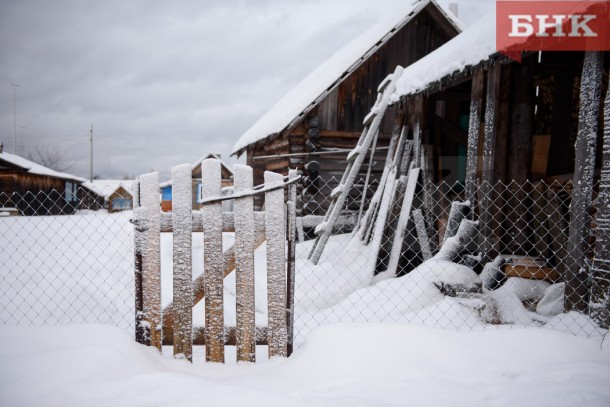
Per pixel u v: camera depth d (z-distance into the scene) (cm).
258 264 602
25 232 1108
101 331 297
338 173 1148
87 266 687
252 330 312
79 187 4006
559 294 461
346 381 262
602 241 378
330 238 810
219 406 217
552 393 243
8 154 3172
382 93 763
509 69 547
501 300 463
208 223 310
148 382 243
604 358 300
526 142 551
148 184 309
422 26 1268
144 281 309
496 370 279
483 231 542
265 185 314
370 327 311
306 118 1143
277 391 250
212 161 311
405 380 263
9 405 216
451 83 614
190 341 308
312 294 562
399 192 700
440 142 780
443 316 405
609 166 379
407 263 676
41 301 514
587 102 405
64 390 229
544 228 529
